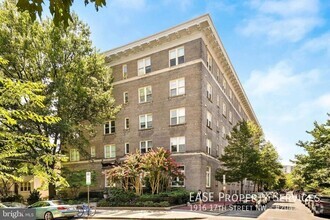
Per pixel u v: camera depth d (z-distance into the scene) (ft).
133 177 86.07
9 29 84.43
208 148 104.94
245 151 102.01
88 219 61.41
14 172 30.60
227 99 142.41
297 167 100.94
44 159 27.09
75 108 93.45
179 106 101.30
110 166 111.55
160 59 107.86
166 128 103.35
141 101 111.14
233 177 100.73
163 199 80.12
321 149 84.58
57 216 59.82
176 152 99.71
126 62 117.08
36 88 22.97
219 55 120.57
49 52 86.07
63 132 88.63
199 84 98.02
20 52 84.69
